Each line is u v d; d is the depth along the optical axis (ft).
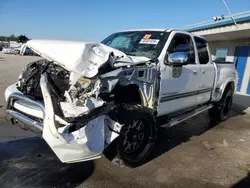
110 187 9.19
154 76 11.25
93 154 8.77
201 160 12.19
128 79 9.98
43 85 8.19
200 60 15.78
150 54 12.31
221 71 18.35
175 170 10.96
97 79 8.75
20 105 10.12
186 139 15.26
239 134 16.92
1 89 26.45
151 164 11.39
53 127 7.90
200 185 9.84
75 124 7.98
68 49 8.78
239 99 31.94
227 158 12.64
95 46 8.96
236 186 9.94
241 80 39.45
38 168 10.11
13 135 13.46
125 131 9.89
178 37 13.65
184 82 13.69
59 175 9.73
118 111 9.89
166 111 12.89
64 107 8.07
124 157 10.16
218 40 46.50
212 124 19.24
